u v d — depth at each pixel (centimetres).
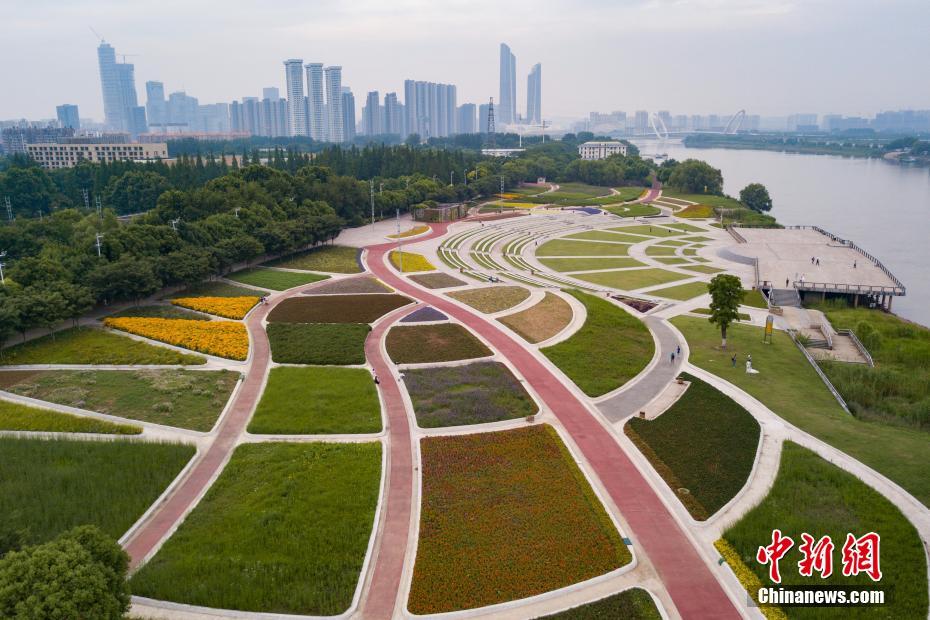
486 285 12300
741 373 8281
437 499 5359
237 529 4975
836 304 12438
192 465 5984
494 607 4203
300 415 6844
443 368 8194
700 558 4741
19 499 5331
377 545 4862
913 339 10244
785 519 5125
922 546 4838
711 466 5922
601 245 17625
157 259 11025
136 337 9194
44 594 3469
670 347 9288
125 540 4916
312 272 13175
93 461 5903
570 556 4688
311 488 5509
